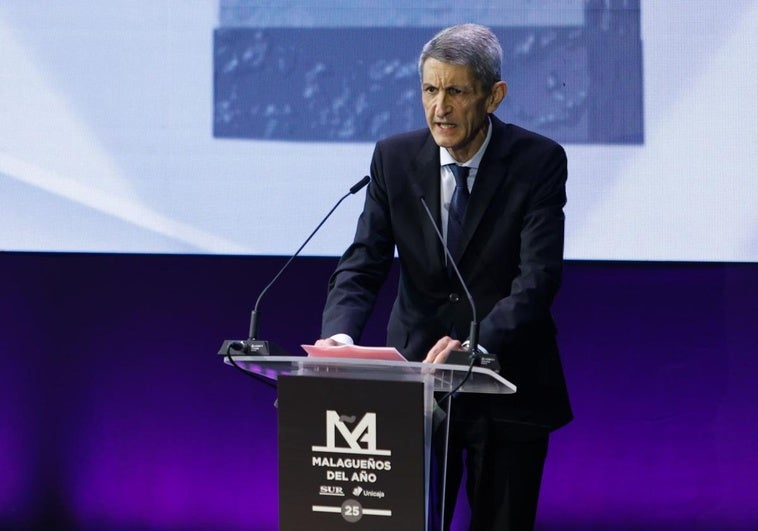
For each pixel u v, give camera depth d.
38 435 12.32
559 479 11.87
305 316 11.89
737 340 11.51
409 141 8.35
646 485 11.72
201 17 11.52
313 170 11.45
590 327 11.74
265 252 11.48
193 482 12.28
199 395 12.21
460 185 8.04
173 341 12.14
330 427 6.41
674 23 11.08
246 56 11.48
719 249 11.05
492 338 7.35
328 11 11.42
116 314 12.16
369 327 11.96
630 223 11.12
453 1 11.27
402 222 8.16
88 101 11.57
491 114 8.30
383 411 6.34
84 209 11.59
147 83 11.55
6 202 11.61
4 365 12.24
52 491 12.34
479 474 7.80
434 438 6.77
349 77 11.40
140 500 12.30
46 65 11.59
